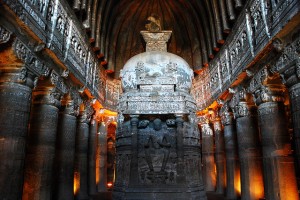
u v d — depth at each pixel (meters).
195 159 12.23
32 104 9.92
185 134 11.96
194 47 19.66
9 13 6.71
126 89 13.38
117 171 12.34
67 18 11.19
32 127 9.70
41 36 8.41
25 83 7.85
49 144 9.76
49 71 9.62
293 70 8.05
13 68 7.62
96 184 16.95
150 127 12.23
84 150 14.61
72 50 11.77
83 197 14.09
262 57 10.16
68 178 11.73
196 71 19.47
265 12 9.31
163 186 11.23
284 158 9.67
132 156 11.57
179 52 21.19
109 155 23.80
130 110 11.89
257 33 10.15
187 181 11.37
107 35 18.33
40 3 8.44
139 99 12.02
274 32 8.55
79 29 12.97
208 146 19.06
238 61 12.48
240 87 12.92
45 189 9.36
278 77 9.83
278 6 8.32
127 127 12.24
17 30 7.27
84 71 13.67
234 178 14.66
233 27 13.32
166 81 12.68
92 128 17.03
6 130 7.18
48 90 9.98
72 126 12.31
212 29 16.14
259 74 10.57
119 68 20.47
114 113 19.45
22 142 7.52
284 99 10.34
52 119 10.02
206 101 18.22
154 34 15.77
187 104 12.10
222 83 15.12
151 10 20.86
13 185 7.07
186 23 20.31
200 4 17.66
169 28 21.28
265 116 10.27
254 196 11.98
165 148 11.87
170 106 11.86
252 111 12.78
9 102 7.40
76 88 12.94
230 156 14.94
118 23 19.81
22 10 7.16
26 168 9.29
